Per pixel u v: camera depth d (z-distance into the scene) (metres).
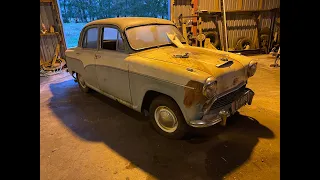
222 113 2.25
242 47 7.79
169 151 2.40
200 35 6.86
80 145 2.62
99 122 3.16
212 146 2.45
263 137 2.58
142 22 3.08
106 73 3.15
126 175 2.09
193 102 2.12
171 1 6.82
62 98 4.20
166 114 2.54
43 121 3.27
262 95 3.85
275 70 5.45
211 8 7.30
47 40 6.72
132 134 2.79
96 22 3.35
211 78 2.06
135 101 2.79
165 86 2.29
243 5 7.66
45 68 6.24
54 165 2.28
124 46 2.83
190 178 2.01
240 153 2.31
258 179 1.96
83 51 3.65
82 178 2.08
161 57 2.57
